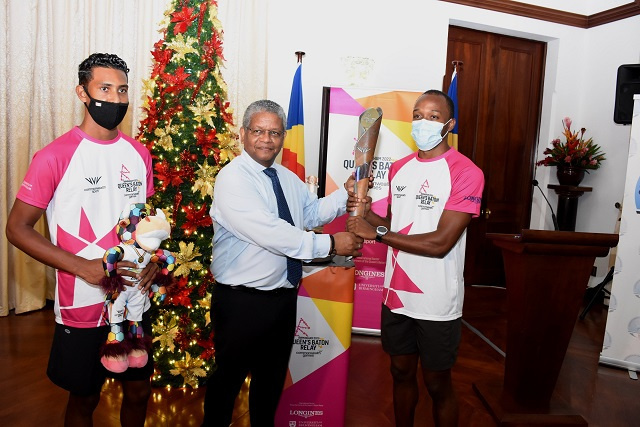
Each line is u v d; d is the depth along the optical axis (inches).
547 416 89.7
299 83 150.4
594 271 188.4
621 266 122.8
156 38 154.8
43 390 95.5
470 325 154.4
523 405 92.4
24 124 138.6
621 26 185.9
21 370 104.2
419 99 72.9
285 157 149.7
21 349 115.6
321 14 166.6
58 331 59.8
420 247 67.1
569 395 107.3
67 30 142.9
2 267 137.8
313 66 167.6
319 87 168.7
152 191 69.9
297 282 68.4
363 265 143.4
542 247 84.1
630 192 121.3
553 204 207.2
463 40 189.9
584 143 189.3
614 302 123.6
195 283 97.9
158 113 94.0
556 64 198.4
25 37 136.7
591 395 107.5
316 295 78.8
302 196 76.5
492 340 140.4
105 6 148.6
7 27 134.1
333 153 140.5
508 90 200.4
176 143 94.0
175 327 97.6
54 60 142.1
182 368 98.2
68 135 59.2
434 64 175.9
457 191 68.7
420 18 172.9
